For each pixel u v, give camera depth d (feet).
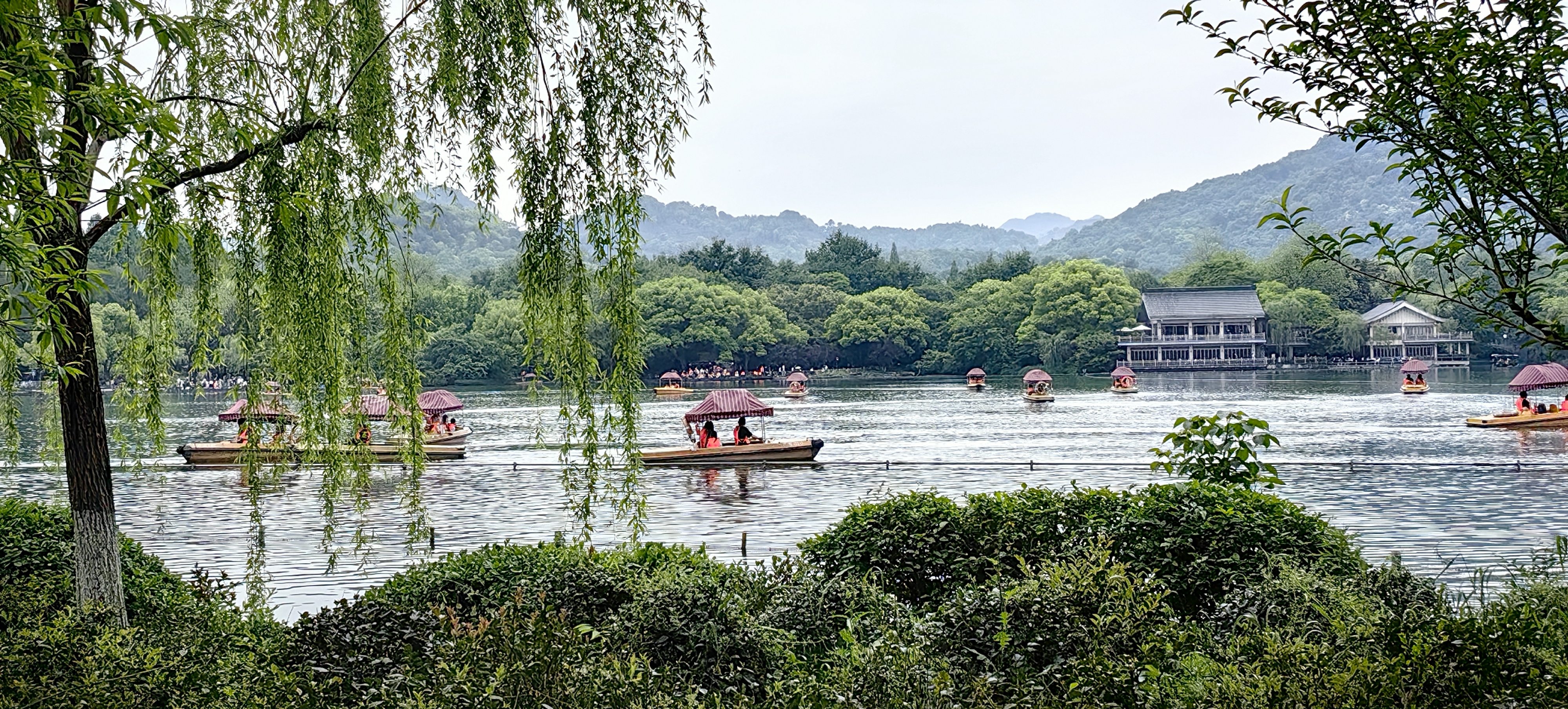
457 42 39.06
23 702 24.30
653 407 261.44
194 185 35.86
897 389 352.69
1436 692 19.35
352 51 39.29
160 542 73.87
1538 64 18.52
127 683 25.18
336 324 40.01
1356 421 178.70
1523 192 18.93
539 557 35.27
